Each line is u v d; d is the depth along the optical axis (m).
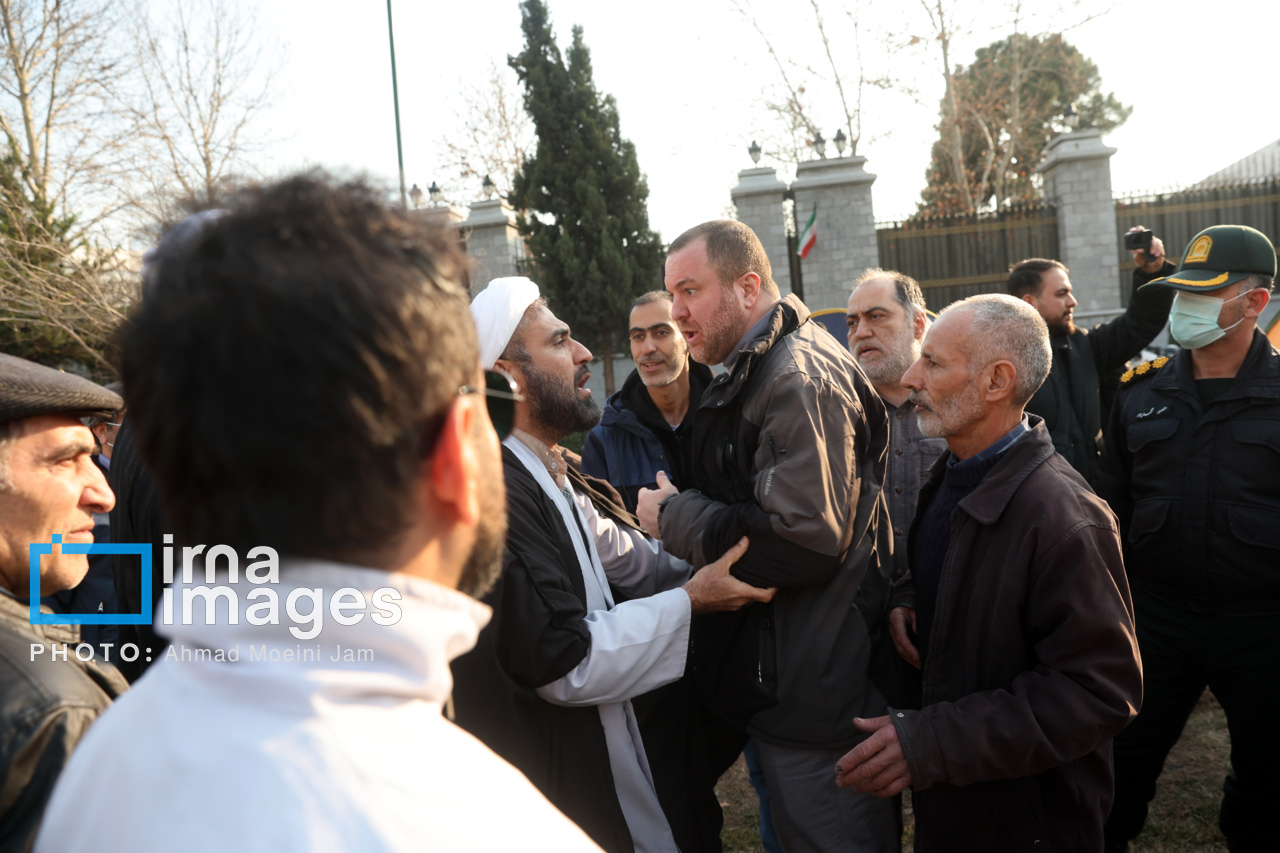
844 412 1.85
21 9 12.34
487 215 14.23
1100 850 1.70
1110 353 3.71
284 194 0.52
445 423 0.54
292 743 0.47
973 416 1.81
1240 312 2.43
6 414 1.04
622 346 15.18
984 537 1.73
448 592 0.56
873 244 12.16
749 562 1.79
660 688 1.89
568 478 2.06
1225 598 2.39
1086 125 23.83
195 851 0.45
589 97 15.70
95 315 8.97
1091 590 1.57
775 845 2.63
